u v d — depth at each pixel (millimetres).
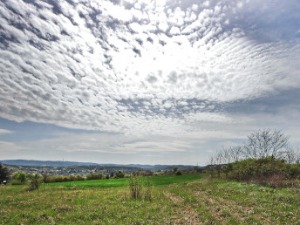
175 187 46031
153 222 18953
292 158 55125
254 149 59969
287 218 19031
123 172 87125
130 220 19531
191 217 20500
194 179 63312
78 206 25844
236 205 24984
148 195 31375
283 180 41469
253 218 19156
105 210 23375
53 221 19469
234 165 58500
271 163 50250
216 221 18844
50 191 42094
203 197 31156
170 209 23797
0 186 55219
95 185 52406
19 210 24344
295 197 26922
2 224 18938
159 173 85750
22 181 71938
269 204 24109
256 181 43625
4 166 95000
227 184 43406
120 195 34312
